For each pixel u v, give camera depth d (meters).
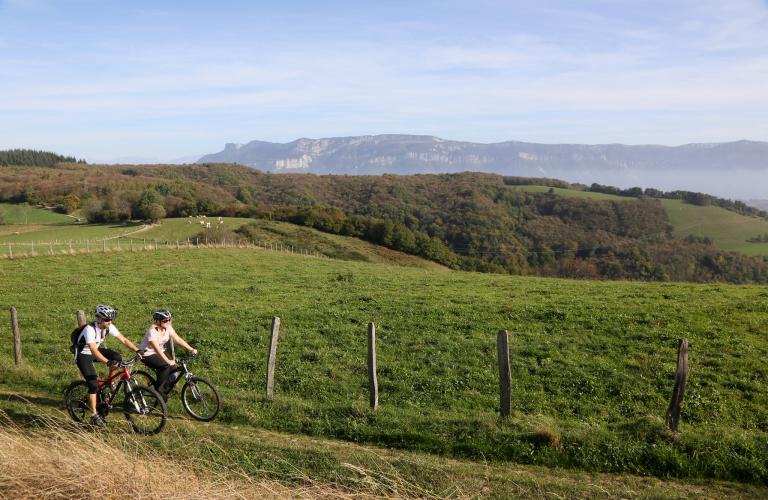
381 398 12.31
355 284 32.97
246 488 7.15
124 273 36.75
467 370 14.32
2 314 22.20
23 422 9.96
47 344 17.06
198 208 133.38
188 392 10.84
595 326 18.59
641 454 8.81
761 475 8.15
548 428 9.46
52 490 6.83
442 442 9.44
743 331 17.22
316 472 8.23
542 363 14.72
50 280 32.53
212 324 20.59
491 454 9.05
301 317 21.58
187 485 6.94
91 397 9.58
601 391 12.50
